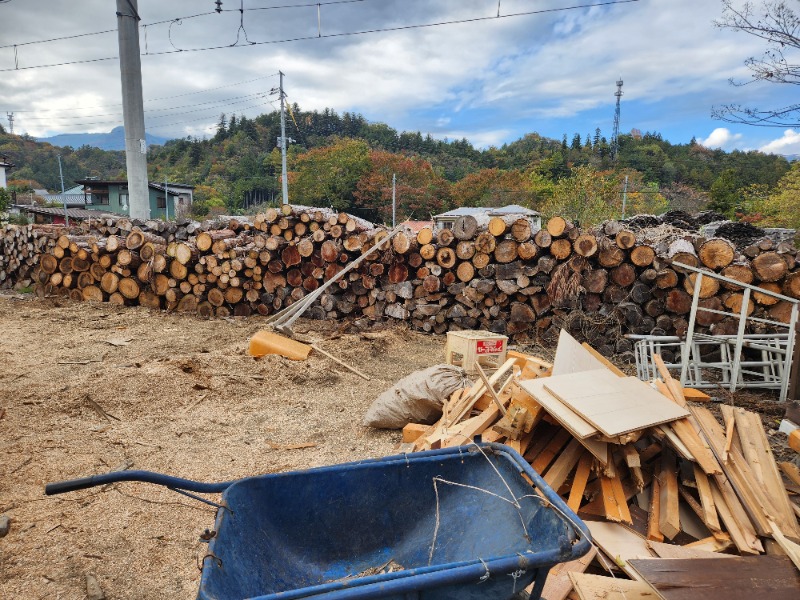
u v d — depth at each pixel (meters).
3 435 4.60
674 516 3.01
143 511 3.60
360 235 9.74
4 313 10.08
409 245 9.23
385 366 7.35
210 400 5.70
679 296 7.38
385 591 1.77
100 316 10.09
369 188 60.12
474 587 1.96
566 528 2.15
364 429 5.11
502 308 8.80
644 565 2.46
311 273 10.19
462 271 8.95
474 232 8.73
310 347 7.38
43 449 4.39
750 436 3.65
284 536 2.60
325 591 1.79
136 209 15.76
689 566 2.46
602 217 25.81
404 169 62.03
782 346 6.46
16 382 5.99
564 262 8.12
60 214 40.69
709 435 3.49
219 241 10.43
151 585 2.90
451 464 2.85
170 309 10.80
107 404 5.38
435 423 4.86
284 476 2.59
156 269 10.70
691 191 49.38
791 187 27.95
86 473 4.07
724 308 7.18
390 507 2.80
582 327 8.00
